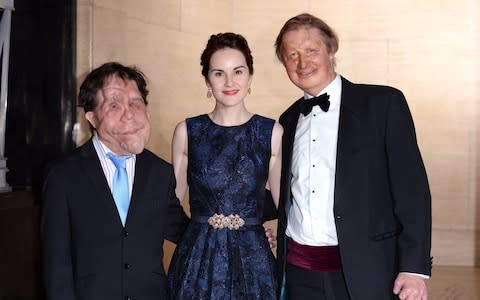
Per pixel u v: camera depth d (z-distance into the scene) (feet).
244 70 8.83
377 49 21.68
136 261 7.83
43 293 12.16
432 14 21.39
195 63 19.75
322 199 8.79
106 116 7.73
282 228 9.24
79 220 7.66
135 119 7.81
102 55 15.34
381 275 8.46
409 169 8.48
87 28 14.88
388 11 21.56
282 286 9.07
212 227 8.77
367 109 8.80
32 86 14.55
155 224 8.12
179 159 9.21
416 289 8.16
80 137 14.70
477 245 21.35
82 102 8.00
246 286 8.56
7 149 14.52
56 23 14.53
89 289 7.59
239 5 21.75
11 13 14.07
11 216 11.67
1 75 13.83
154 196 8.13
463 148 21.48
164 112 18.28
